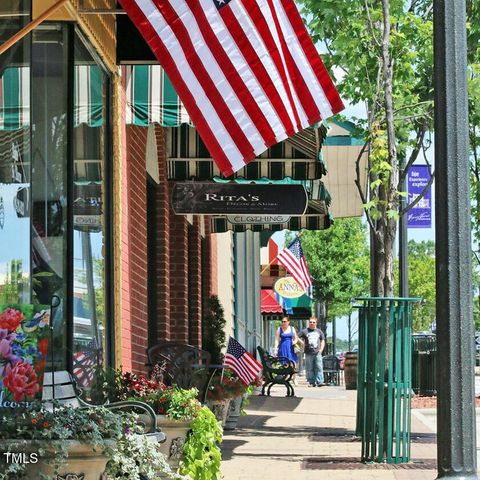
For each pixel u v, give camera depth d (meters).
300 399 58.72
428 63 37.50
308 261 144.12
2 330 13.82
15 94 18.80
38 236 19.81
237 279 65.50
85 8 21.89
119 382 21.81
